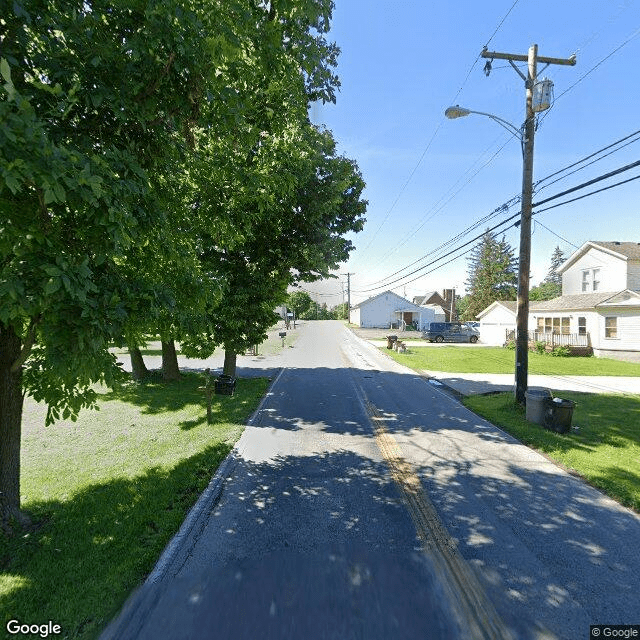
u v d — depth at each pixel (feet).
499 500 18.34
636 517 16.81
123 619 10.75
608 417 32.99
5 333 14.82
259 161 24.20
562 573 13.00
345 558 13.70
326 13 15.94
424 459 23.62
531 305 99.40
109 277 11.89
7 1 9.34
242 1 13.12
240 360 72.74
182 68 12.21
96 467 21.31
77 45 11.00
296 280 45.80
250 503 17.85
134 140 13.41
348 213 41.60
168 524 15.56
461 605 11.47
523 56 34.14
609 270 81.61
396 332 156.76
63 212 11.16
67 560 13.23
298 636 10.23
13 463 15.25
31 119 8.02
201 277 18.02
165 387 44.68
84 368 10.71
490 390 45.32
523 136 34.91
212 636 10.19
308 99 20.93
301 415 33.86
